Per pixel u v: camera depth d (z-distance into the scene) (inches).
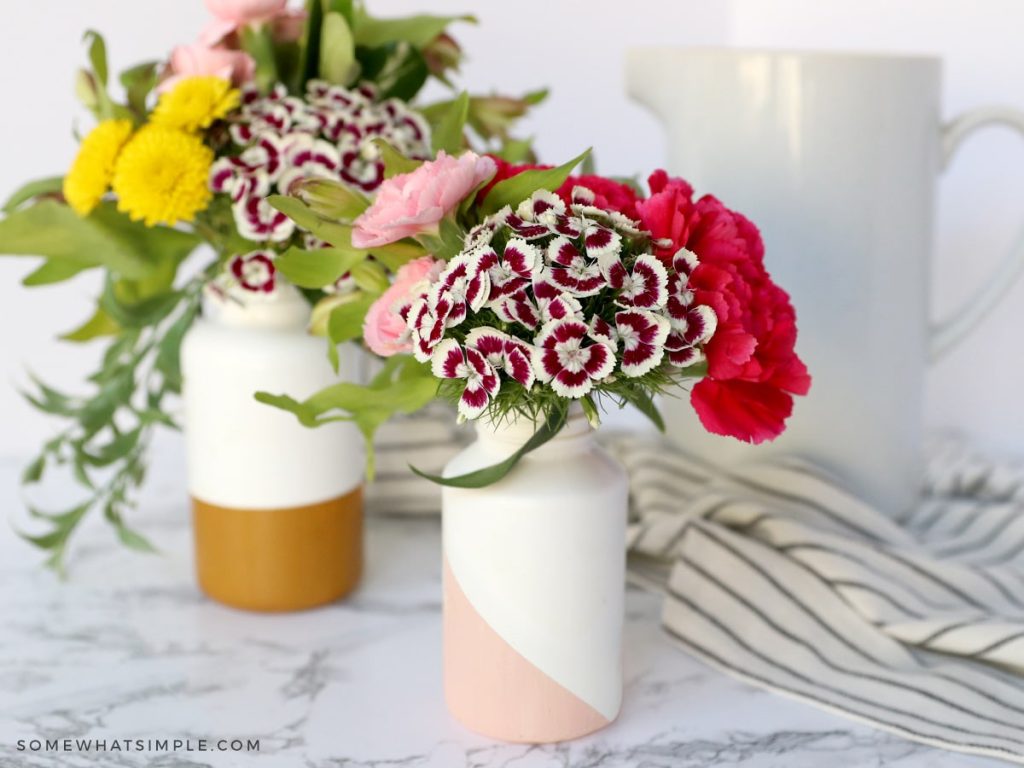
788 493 31.4
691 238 21.6
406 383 23.8
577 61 45.0
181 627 29.0
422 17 30.5
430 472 35.1
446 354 20.6
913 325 32.2
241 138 26.8
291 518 28.9
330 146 26.3
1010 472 35.3
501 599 23.0
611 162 46.2
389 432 35.3
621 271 20.3
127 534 31.6
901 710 24.5
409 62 30.5
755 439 20.6
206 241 29.2
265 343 28.1
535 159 31.6
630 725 24.7
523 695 23.5
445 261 21.4
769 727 24.5
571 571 23.0
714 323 20.2
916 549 31.3
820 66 29.7
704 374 21.3
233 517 29.0
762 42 44.7
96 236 28.2
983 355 40.1
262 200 26.1
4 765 23.2
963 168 39.4
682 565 29.1
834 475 32.4
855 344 31.5
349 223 23.3
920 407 33.4
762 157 30.5
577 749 23.8
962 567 29.3
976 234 39.6
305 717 25.0
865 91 29.8
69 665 27.1
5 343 42.8
